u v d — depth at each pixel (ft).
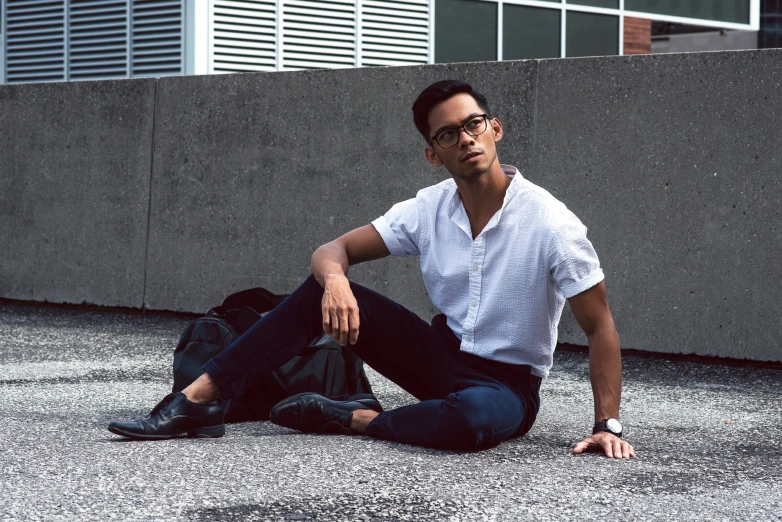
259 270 20.43
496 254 9.76
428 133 9.55
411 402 12.51
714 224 15.83
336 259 9.96
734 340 15.67
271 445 9.75
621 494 8.11
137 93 21.77
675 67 16.11
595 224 16.88
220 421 10.13
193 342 11.32
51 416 11.33
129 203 21.89
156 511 7.55
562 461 9.23
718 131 15.76
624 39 41.65
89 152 22.35
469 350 10.01
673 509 7.71
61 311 21.90
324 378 11.10
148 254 21.66
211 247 20.95
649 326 16.42
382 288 19.19
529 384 10.03
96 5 32.83
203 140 21.03
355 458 9.21
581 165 17.01
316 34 33.35
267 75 20.31
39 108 22.94
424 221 10.20
